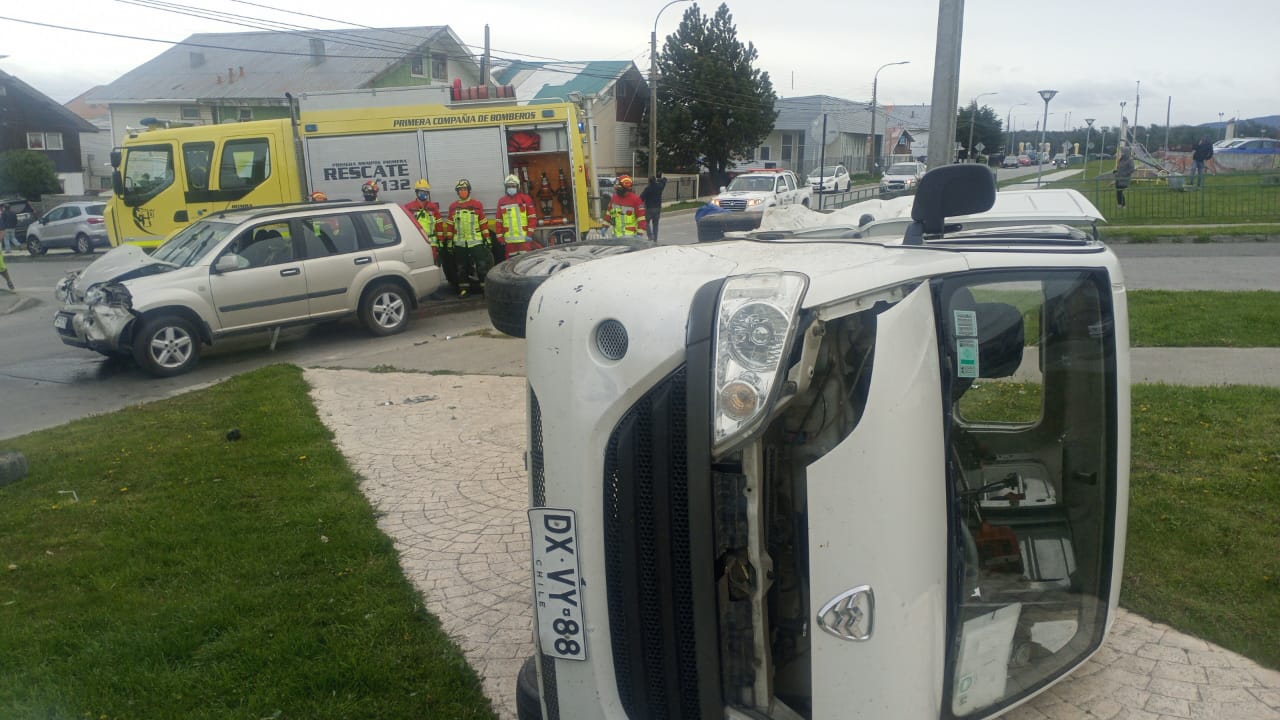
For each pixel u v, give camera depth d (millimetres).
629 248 4520
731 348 2227
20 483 6875
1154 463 5953
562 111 15367
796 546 2494
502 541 5488
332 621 4453
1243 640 3930
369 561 5188
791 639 2535
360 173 15367
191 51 50562
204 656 4152
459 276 15711
